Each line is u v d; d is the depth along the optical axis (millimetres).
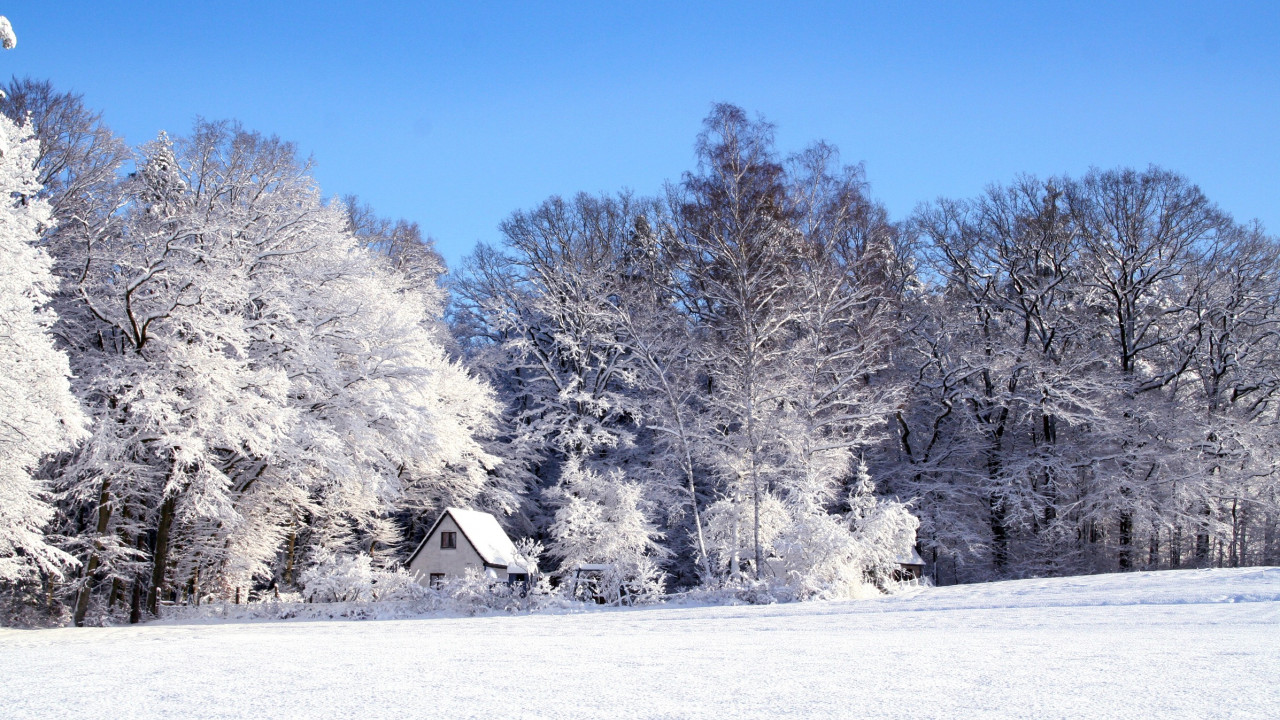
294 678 7496
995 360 38219
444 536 37375
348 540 38625
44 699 6359
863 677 7059
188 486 27312
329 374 28406
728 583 27109
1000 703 5566
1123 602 17391
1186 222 38406
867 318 36438
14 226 18859
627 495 31703
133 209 29094
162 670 8555
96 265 26547
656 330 36344
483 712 5418
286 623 23797
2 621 24625
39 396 19625
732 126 32125
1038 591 20922
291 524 36031
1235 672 7051
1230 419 36156
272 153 31406
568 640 12789
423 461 32844
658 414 35062
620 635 14086
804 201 33500
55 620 25203
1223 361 38312
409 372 30625
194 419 25250
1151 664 7711
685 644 11391
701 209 32781
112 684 7285
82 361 26297
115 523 27609
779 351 31938
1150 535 37750
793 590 24781
